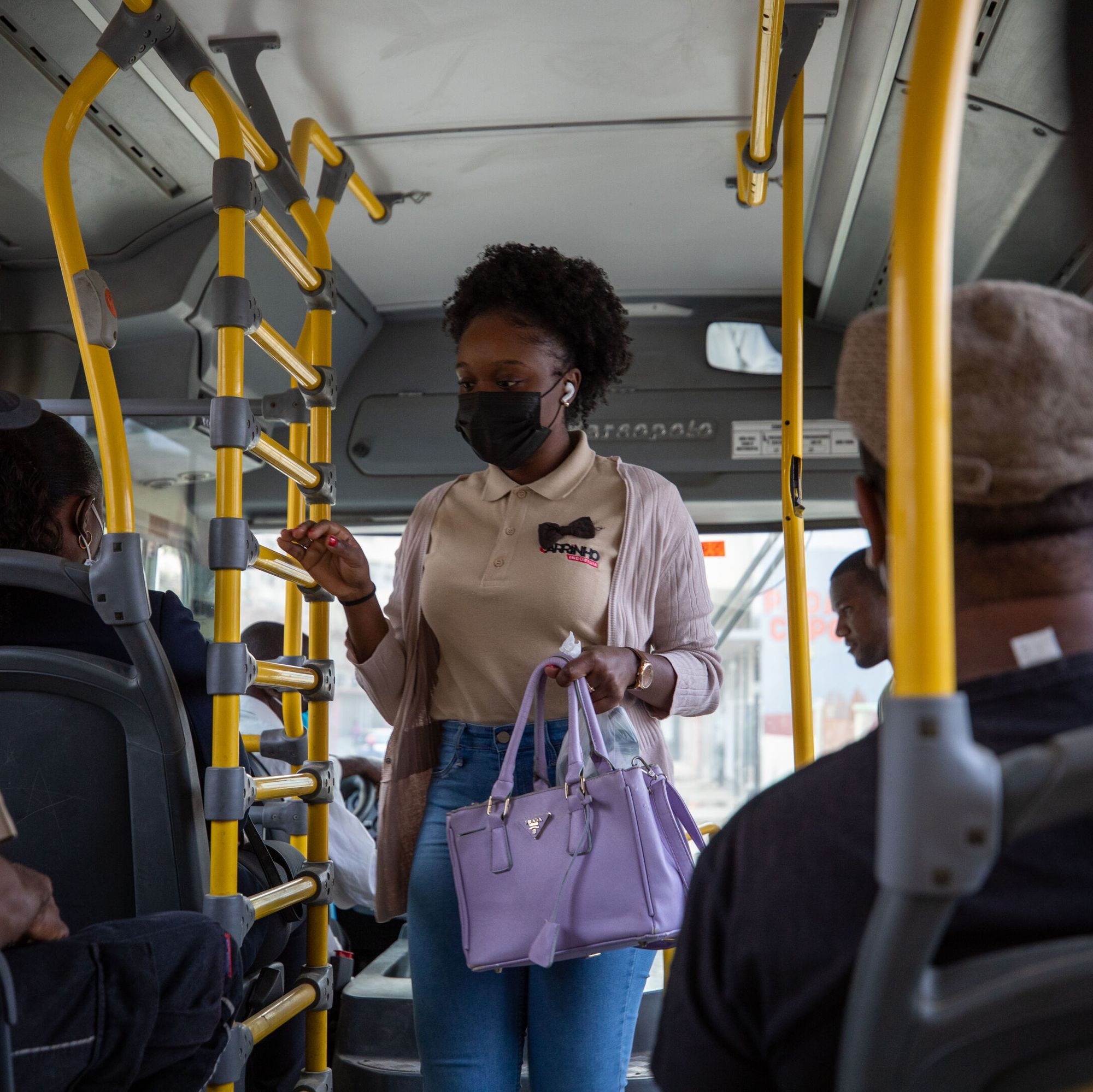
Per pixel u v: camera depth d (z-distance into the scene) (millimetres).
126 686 1671
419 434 4203
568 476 1963
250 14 2510
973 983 681
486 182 3330
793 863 804
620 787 1679
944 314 710
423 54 2670
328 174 3051
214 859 1757
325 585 1962
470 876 1701
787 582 2326
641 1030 2521
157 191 3059
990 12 2328
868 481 938
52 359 3396
